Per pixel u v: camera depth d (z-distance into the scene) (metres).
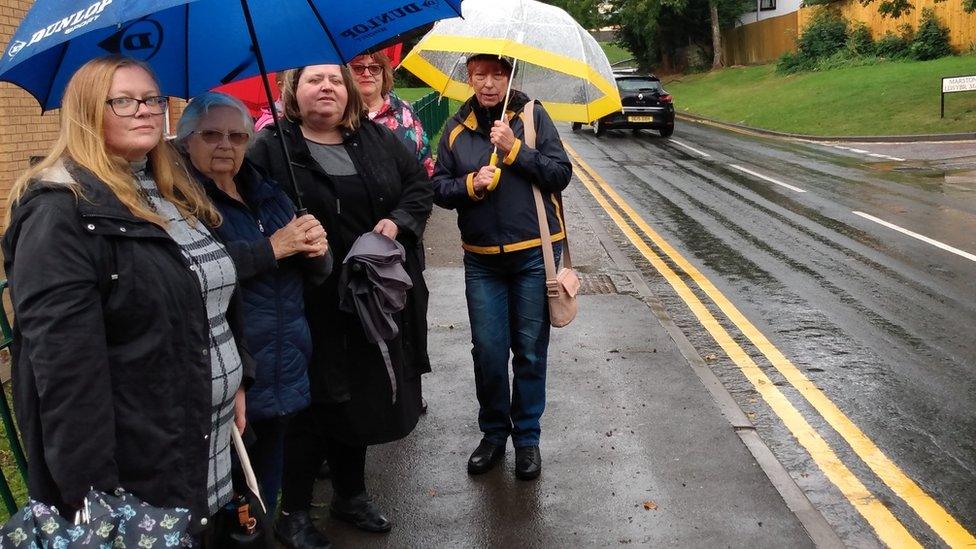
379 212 3.62
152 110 2.35
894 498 4.27
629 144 23.28
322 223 3.52
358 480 3.81
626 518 3.87
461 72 4.71
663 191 14.91
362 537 3.73
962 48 32.75
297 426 3.58
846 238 10.66
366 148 3.62
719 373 6.01
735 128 28.48
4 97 6.82
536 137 4.23
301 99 3.48
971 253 9.68
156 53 2.80
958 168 16.69
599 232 10.87
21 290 2.12
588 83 4.51
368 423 3.57
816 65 37.38
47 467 2.20
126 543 2.12
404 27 3.05
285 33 2.96
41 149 7.39
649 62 55.53
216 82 2.95
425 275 8.33
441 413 5.10
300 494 3.62
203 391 2.41
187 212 2.59
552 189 4.21
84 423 2.11
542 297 4.24
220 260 2.61
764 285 8.44
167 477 2.32
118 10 2.05
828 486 4.39
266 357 3.09
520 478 4.24
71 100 2.27
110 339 2.25
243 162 3.19
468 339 6.41
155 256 2.29
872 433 5.03
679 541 3.67
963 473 4.54
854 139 22.56
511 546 3.65
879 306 7.66
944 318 7.29
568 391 5.36
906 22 35.25
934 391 5.66
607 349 6.17
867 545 3.84
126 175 2.32
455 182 4.14
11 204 2.23
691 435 4.73
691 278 8.76
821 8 39.56
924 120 23.23
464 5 4.18
